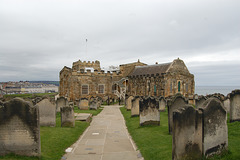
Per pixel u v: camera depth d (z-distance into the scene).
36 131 10.56
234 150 10.73
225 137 10.59
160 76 46.75
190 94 51.59
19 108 10.54
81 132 17.73
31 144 10.59
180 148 9.26
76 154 11.94
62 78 60.62
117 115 29.59
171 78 45.78
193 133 9.59
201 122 9.75
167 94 45.22
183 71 50.91
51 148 12.38
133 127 19.05
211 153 10.02
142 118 18.61
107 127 20.39
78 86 53.03
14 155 10.59
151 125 18.61
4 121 10.59
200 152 9.77
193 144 9.59
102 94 56.94
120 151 12.45
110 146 13.54
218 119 10.28
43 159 10.57
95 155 11.73
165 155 10.59
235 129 14.36
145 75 51.00
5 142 10.64
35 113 10.55
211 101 10.04
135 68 60.12
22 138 10.59
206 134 9.80
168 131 16.05
